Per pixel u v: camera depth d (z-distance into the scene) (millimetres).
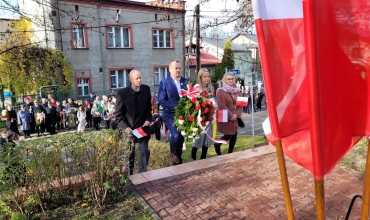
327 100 1388
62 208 3383
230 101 5203
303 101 1479
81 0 19094
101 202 3465
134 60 22953
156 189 3854
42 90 16891
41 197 3348
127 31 22391
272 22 1404
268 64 1412
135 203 3500
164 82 4949
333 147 1436
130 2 21766
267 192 3654
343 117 1466
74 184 3557
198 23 16594
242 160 4844
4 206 3029
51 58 17594
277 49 1423
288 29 1422
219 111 5027
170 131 4891
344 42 1415
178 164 4891
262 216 3098
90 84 20516
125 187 3762
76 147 3438
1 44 14641
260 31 1388
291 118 1481
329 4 1377
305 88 1471
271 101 1435
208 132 5246
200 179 4125
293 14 1419
